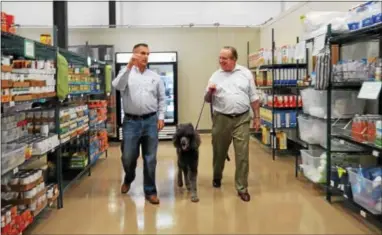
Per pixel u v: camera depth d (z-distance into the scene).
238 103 4.14
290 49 6.28
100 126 6.41
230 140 4.35
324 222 3.49
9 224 2.76
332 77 3.95
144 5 9.15
